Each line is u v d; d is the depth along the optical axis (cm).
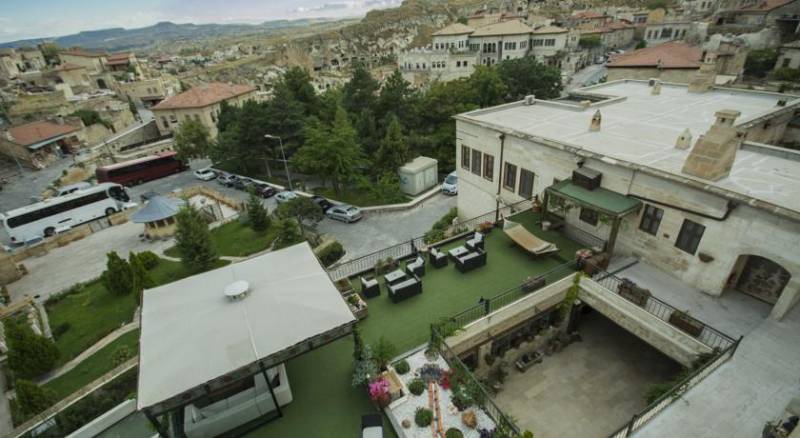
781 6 6862
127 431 1346
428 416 1005
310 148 3766
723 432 933
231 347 920
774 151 1506
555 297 1464
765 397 1007
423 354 1225
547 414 1341
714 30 7238
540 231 1856
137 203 4006
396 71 4684
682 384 992
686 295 1367
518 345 1491
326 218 3347
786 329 1201
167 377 856
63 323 2081
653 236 1484
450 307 1428
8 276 2656
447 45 9950
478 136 2273
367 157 4194
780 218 1097
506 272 1609
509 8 16788
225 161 5247
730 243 1239
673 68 3953
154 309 1060
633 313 1306
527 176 2000
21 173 5303
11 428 1498
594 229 1702
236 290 1063
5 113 6525
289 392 1079
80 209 3522
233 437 1005
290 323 984
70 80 9025
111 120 6894
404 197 3634
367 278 1625
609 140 1728
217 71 16525
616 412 1338
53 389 1662
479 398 1032
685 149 1560
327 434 1002
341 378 1166
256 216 2941
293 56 17912
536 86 5519
